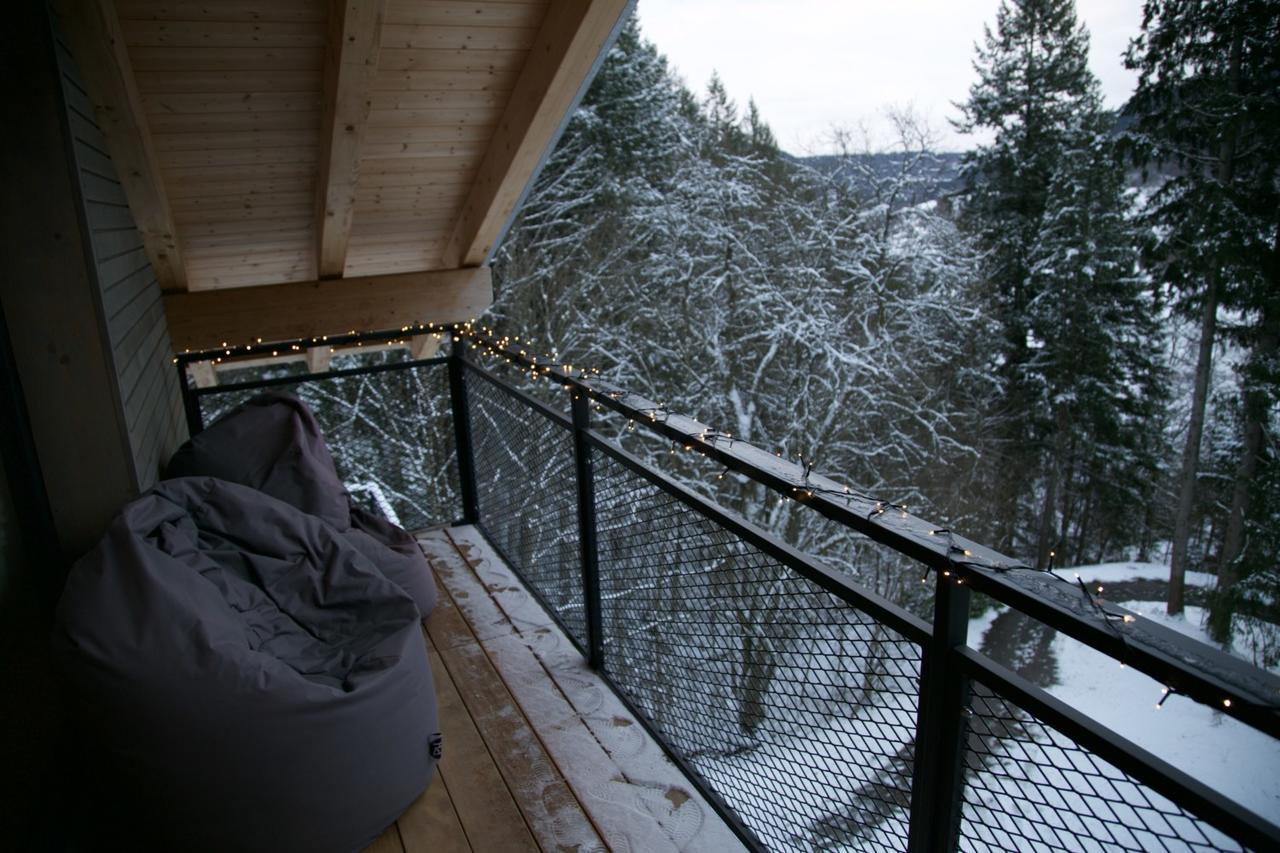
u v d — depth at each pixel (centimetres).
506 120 322
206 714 148
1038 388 1227
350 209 339
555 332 940
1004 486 1241
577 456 226
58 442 188
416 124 320
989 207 1330
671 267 949
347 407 740
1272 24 883
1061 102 1289
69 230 182
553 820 181
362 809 167
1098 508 1278
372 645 185
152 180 297
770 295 905
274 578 198
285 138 310
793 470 140
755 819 173
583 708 223
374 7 241
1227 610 1022
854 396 901
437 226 399
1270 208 933
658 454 870
